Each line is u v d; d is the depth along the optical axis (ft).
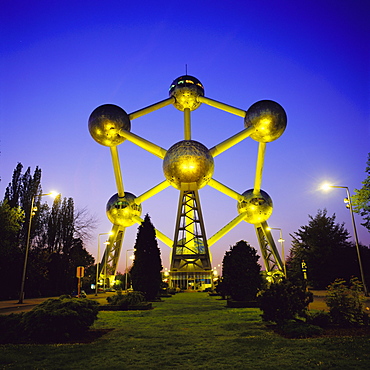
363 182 120.47
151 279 110.73
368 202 119.75
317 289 193.36
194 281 245.04
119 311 79.66
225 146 215.51
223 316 65.10
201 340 39.47
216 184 271.08
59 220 201.05
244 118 228.63
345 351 31.60
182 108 264.52
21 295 117.60
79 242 210.38
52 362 30.07
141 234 113.91
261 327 48.83
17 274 159.33
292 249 240.53
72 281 202.18
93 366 28.68
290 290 49.42
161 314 71.87
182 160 199.93
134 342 38.55
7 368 28.30
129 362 29.76
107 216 292.61
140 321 59.52
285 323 46.32
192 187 212.43
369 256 191.11
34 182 193.88
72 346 36.55
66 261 197.88
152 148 215.72
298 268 126.52
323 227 200.75
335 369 26.66
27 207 186.19
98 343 38.19
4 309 96.89
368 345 33.63
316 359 29.32
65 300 45.44
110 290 259.19
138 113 234.99
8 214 142.51
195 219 258.98
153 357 31.45
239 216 279.69
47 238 197.06
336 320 45.98
